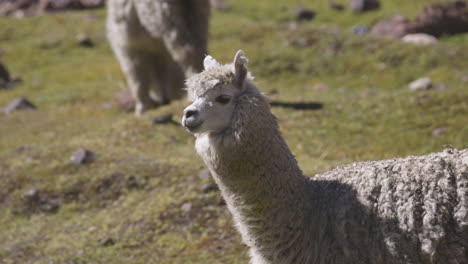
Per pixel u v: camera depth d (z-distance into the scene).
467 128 29.86
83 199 26.83
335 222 13.70
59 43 65.38
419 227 12.78
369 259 13.28
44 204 26.89
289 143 30.98
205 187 24.42
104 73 56.47
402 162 13.64
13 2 84.62
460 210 12.53
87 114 45.25
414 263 12.84
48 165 29.70
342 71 47.38
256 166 14.02
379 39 51.28
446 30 63.44
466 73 42.91
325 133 32.03
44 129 39.97
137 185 26.73
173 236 22.53
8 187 28.25
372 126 32.56
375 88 43.97
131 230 23.34
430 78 42.84
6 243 24.19
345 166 15.11
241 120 13.94
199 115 14.02
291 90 44.44
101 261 21.77
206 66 15.34
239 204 14.34
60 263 21.91
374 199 13.39
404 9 73.12
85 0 81.44
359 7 73.94
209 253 21.14
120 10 38.47
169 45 35.72
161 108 37.34
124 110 44.81
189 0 35.56
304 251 14.11
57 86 54.69
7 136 38.75
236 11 76.00
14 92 53.75
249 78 14.38
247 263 20.14
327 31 54.38
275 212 14.12
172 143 32.06
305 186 14.59
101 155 30.22
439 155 13.54
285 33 55.34
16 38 68.62
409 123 32.09
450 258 12.61
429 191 12.84
